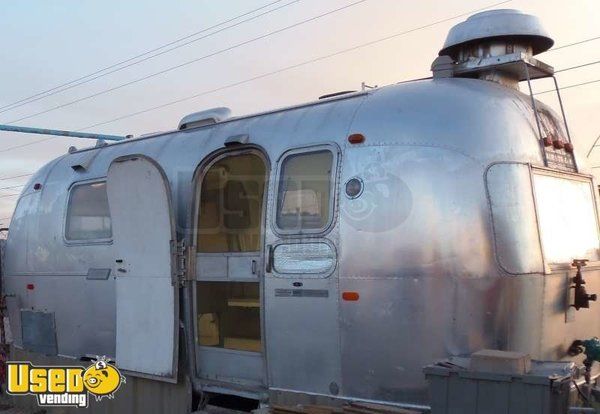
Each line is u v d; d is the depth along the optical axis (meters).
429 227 4.10
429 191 4.14
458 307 4.05
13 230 7.38
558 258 4.44
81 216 6.37
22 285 7.11
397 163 4.25
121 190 5.58
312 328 4.45
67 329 6.43
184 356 5.24
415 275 4.09
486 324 4.04
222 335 5.33
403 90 4.62
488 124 4.28
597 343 4.52
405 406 4.09
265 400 4.73
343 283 4.29
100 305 6.03
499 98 4.49
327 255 4.39
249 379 4.96
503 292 4.06
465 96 4.42
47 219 6.78
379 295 4.17
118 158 5.58
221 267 5.11
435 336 4.05
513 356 3.47
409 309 4.09
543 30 4.86
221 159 5.23
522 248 4.14
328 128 4.61
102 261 6.03
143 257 5.44
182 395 5.25
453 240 4.07
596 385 4.62
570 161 4.86
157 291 5.32
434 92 4.50
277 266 4.64
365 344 4.21
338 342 4.32
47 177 7.08
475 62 4.86
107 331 5.97
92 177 6.36
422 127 4.30
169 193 5.23
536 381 3.28
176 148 5.68
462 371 3.50
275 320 4.64
